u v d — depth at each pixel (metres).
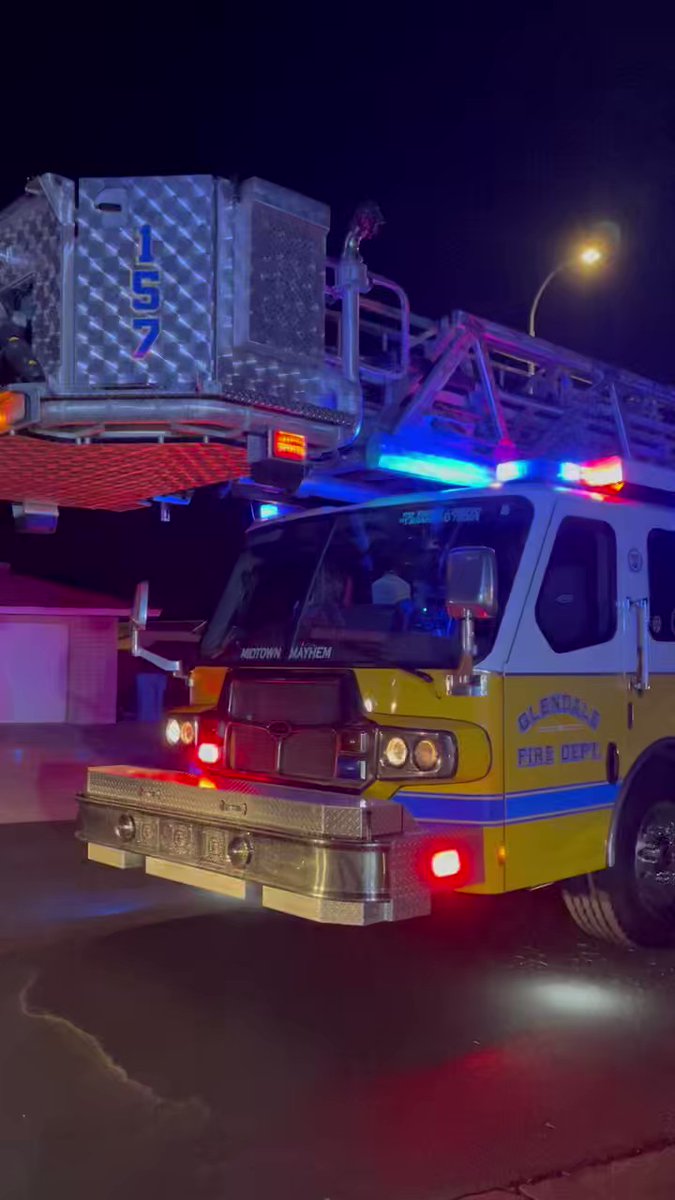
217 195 5.24
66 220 5.16
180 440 5.34
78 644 24.62
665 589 6.35
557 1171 3.79
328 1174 3.75
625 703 5.96
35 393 5.11
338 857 4.71
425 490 7.08
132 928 6.77
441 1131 4.07
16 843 9.87
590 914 6.12
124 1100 4.30
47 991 5.55
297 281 5.48
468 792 5.11
